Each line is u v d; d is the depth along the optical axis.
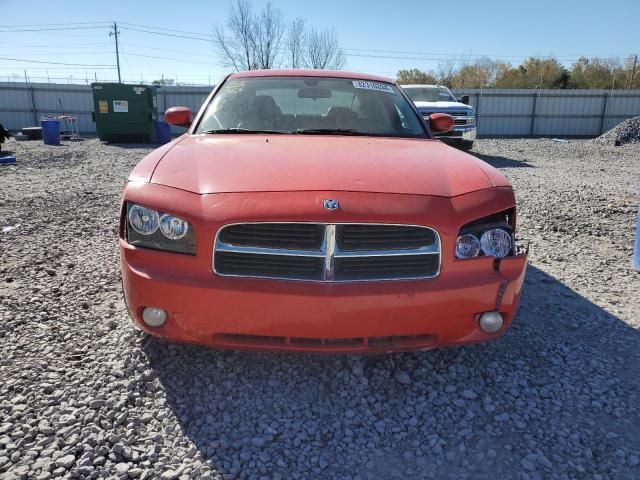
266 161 2.70
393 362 2.88
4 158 12.70
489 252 2.48
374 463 2.17
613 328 3.41
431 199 2.46
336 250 2.33
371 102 3.88
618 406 2.56
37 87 27.59
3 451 2.13
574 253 5.08
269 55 37.59
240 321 2.33
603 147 20.14
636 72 50.16
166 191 2.46
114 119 20.08
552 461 2.19
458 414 2.49
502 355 3.01
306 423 2.40
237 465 2.12
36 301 3.61
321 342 2.39
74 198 7.68
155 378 2.67
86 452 2.13
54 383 2.61
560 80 53.06
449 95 15.51
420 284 2.36
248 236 2.34
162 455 2.17
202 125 3.57
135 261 2.44
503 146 20.91
